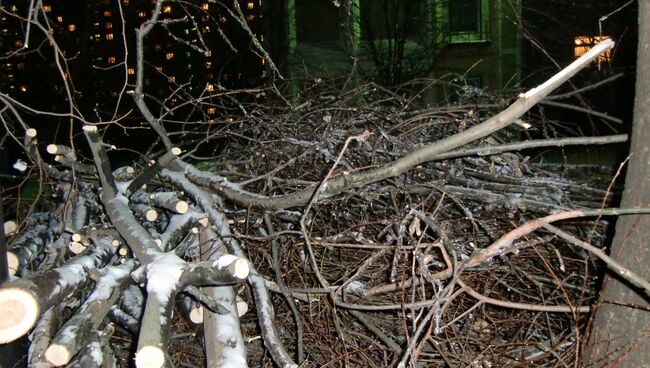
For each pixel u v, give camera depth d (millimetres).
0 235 2711
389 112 5422
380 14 16172
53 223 4188
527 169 4844
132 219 3465
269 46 15531
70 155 4395
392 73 15078
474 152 3379
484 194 3949
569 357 3131
